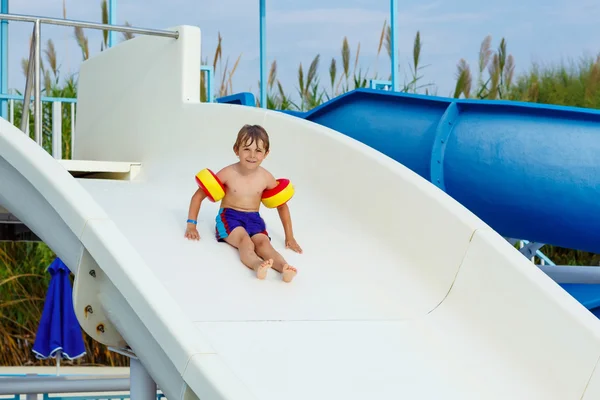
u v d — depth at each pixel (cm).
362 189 565
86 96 866
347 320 465
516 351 448
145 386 461
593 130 607
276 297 477
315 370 409
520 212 641
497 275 471
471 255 487
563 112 617
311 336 440
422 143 692
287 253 534
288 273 489
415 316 482
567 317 434
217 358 351
